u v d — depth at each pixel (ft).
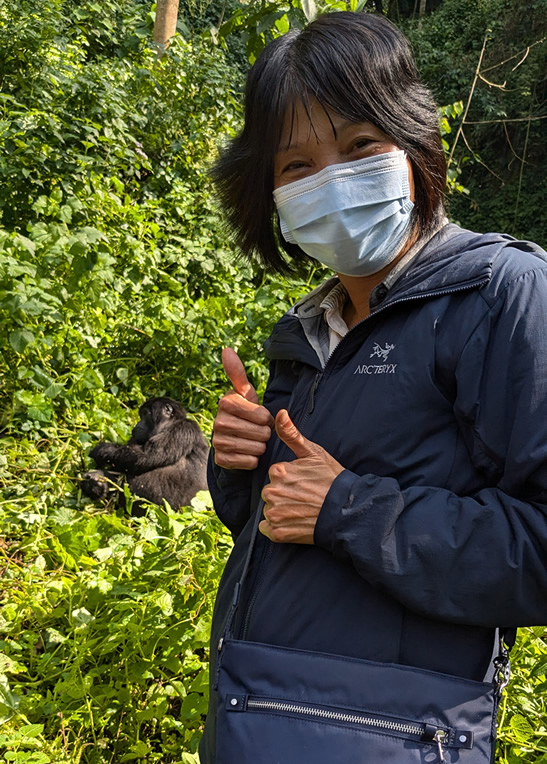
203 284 24.07
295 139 4.95
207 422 19.17
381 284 4.94
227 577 5.40
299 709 4.19
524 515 4.10
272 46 5.07
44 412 16.55
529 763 8.04
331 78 4.72
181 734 8.61
